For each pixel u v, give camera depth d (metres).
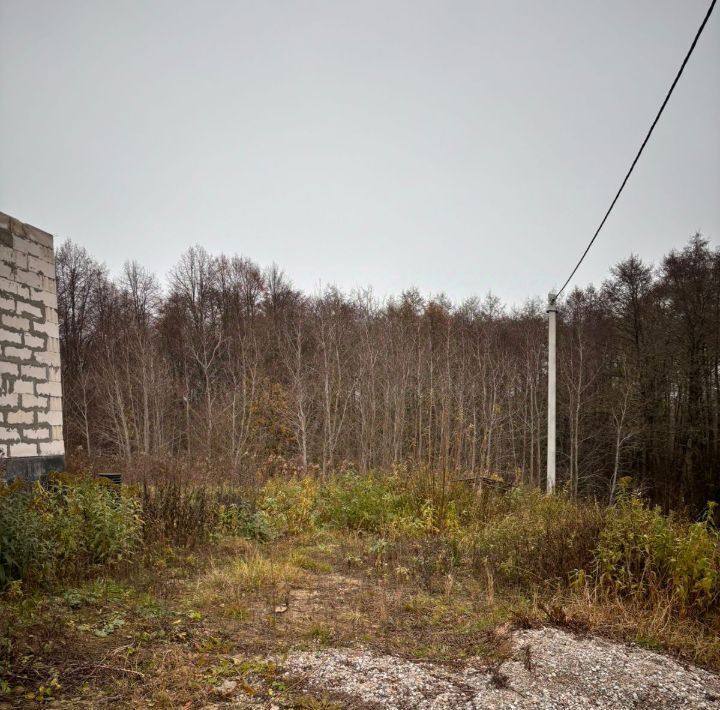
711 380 29.30
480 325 40.56
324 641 4.86
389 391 33.19
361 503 10.91
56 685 3.67
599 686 3.92
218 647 4.55
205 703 3.64
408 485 11.45
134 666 4.06
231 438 28.53
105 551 6.86
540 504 10.79
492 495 11.42
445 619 5.65
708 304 29.30
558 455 34.59
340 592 6.61
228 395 33.03
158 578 6.51
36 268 10.21
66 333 40.84
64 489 8.40
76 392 35.66
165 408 34.72
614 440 31.97
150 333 39.91
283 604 5.96
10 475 9.12
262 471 15.94
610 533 6.38
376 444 31.86
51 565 5.94
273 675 4.07
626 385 31.48
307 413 32.28
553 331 14.66
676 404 30.77
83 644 4.38
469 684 4.02
